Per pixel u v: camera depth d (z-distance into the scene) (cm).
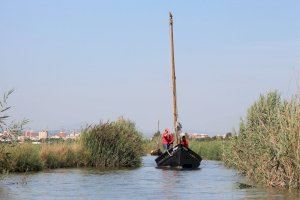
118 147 3145
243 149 2416
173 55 3428
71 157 2994
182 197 1586
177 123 3350
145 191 1764
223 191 1733
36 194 1672
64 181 2111
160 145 4850
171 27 3459
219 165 3338
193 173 2612
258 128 2059
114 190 1800
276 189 1722
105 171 2717
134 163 3222
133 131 3556
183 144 3019
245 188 1778
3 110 1872
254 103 2516
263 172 1858
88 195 1652
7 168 2280
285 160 1686
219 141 4266
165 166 3098
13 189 1814
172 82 3416
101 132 3180
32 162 2627
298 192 1622
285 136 1692
